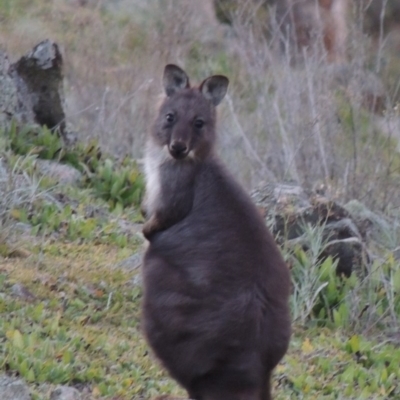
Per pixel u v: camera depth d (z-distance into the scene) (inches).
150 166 645.9
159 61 1414.9
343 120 1175.6
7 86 1000.9
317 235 849.5
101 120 1180.5
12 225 810.2
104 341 670.5
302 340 779.4
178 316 562.3
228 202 595.8
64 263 793.6
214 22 1718.8
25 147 989.2
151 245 605.3
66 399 568.4
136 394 606.2
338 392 695.1
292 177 1083.3
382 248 967.6
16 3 1752.0
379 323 832.3
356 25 1317.7
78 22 1679.4
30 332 651.5
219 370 549.0
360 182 1079.6
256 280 562.3
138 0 1721.2
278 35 1354.6
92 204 945.5
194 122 644.1
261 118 1207.6
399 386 725.9
